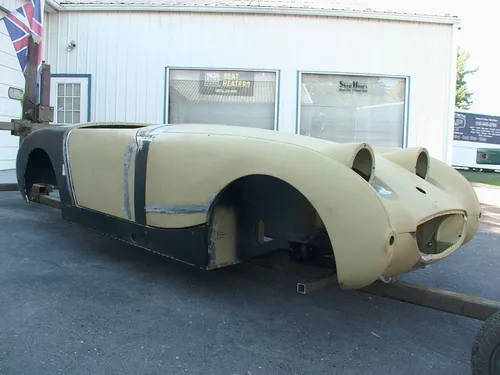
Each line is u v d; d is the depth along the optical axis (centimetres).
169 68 962
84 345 228
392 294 254
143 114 971
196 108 975
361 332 259
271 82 968
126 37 958
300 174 225
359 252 209
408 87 972
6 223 476
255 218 286
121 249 400
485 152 2198
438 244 254
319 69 960
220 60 958
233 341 240
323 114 979
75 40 966
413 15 942
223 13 945
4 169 864
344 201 212
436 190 268
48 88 556
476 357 185
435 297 238
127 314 267
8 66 857
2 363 207
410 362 226
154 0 1000
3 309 265
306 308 291
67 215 372
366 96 979
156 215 290
